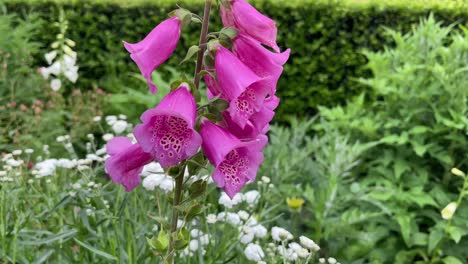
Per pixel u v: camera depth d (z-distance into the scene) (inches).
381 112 26.0
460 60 25.4
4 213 15.8
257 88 9.9
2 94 32.5
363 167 25.9
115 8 39.4
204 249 16.6
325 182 24.5
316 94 39.5
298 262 14.8
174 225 11.0
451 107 24.3
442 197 23.3
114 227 15.0
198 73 10.1
